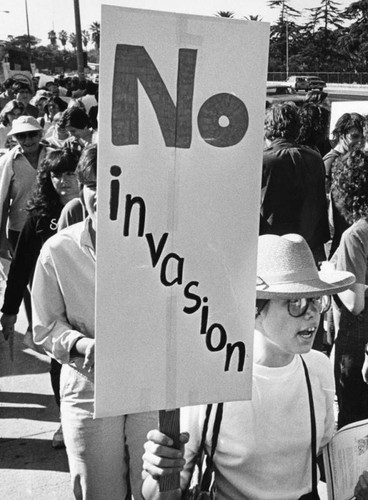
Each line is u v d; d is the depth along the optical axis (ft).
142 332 5.62
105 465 9.42
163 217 5.57
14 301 13.24
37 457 14.15
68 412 9.39
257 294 6.71
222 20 5.52
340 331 12.11
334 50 326.65
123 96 5.37
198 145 5.59
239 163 5.71
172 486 6.15
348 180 12.35
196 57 5.49
